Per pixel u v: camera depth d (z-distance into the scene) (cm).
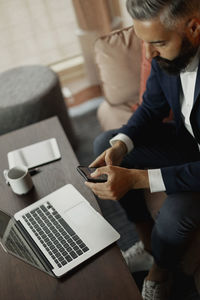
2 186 125
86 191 118
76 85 294
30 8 266
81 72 297
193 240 126
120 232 176
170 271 136
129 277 92
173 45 102
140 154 145
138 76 180
